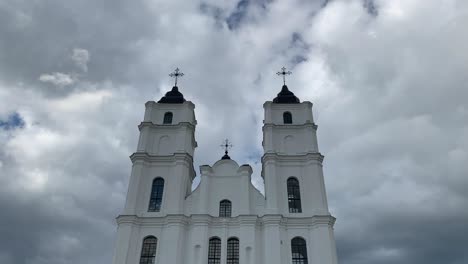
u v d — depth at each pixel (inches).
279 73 2108.8
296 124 1797.5
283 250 1454.2
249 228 1488.7
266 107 1852.9
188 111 1862.7
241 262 1428.4
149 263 1449.3
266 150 1706.4
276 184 1610.5
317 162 1662.2
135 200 1571.1
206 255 1450.5
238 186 1631.4
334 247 1456.7
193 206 1587.1
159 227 1520.7
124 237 1472.7
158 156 1700.3
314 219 1498.5
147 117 1834.4
